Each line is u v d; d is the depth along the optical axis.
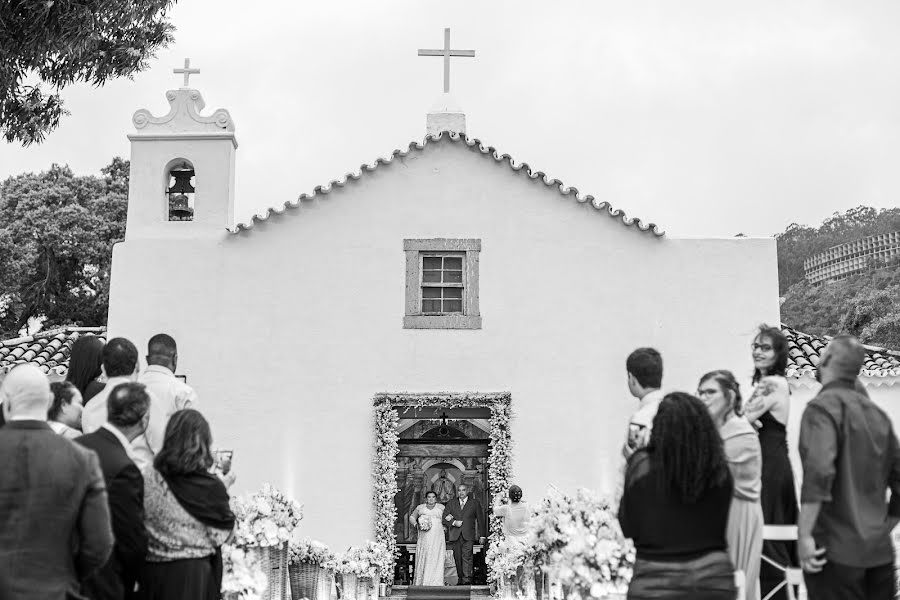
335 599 13.45
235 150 17.31
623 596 7.91
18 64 13.29
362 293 16.20
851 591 5.93
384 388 15.98
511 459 15.71
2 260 33.88
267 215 16.31
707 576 5.25
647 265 16.25
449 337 16.08
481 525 18.09
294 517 10.46
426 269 16.38
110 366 7.57
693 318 16.12
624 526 5.46
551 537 8.59
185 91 17.12
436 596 16.03
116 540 6.27
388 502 15.62
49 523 5.48
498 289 16.20
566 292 16.20
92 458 5.69
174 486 6.58
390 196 16.41
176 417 6.75
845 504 5.96
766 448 7.41
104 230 35.31
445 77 17.75
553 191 16.42
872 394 16.11
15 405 5.68
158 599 6.51
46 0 12.71
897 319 34.31
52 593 5.44
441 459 18.17
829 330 45.91
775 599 7.22
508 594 13.16
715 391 6.83
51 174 36.78
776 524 7.27
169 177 17.17
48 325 35.41
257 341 16.06
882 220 61.28
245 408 15.89
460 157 16.50
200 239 16.31
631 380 7.07
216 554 6.87
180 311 16.14
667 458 5.30
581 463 15.73
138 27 14.18
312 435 15.82
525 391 15.94
